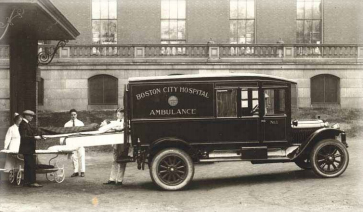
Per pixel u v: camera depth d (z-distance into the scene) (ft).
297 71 86.07
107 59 85.15
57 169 41.09
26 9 36.42
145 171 50.29
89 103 85.05
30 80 47.09
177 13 91.15
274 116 39.42
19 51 46.50
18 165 41.06
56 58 84.23
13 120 45.70
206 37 90.63
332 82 87.51
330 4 92.27
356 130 75.36
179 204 32.32
